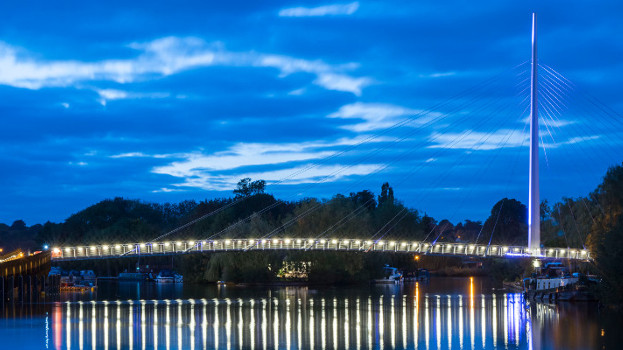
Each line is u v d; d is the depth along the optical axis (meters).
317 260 173.62
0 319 100.31
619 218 108.75
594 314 99.38
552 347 76.38
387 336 84.44
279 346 78.19
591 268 125.19
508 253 143.38
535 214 142.62
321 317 101.94
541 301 118.12
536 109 149.00
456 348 76.75
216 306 118.38
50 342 80.69
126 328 90.94
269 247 144.38
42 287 137.12
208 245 143.12
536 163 144.88
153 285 185.25
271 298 134.88
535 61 154.62
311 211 172.75
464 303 122.00
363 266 179.62
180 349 76.38
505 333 85.38
